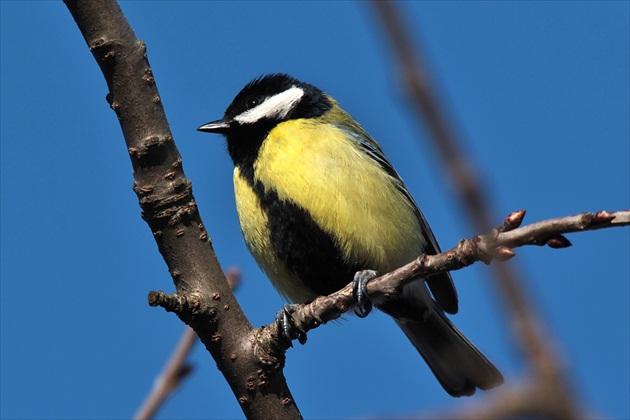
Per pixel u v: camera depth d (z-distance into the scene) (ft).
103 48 21.81
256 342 23.76
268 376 23.80
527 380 7.30
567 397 7.20
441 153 7.26
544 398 7.22
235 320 23.72
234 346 23.65
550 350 7.29
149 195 23.07
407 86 7.12
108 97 22.52
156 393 20.90
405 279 23.09
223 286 23.62
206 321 23.39
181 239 23.29
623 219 15.84
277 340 23.88
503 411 7.33
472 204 7.27
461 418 7.54
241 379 23.75
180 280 23.56
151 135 22.54
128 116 22.44
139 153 22.68
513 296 7.38
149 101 22.39
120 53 21.91
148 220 23.39
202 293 23.31
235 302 23.81
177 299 22.91
